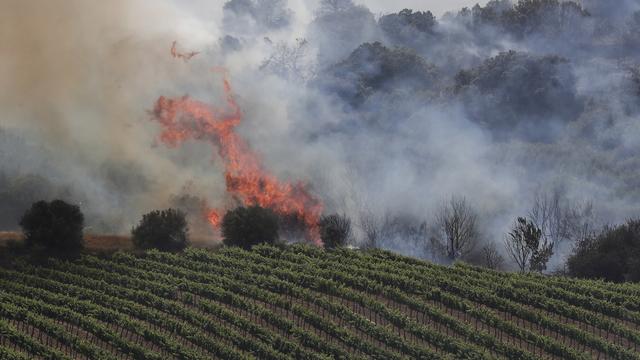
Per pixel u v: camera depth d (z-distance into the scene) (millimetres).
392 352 75438
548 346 77562
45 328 77625
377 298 88500
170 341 75688
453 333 80812
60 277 89250
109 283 89438
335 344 76812
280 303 84938
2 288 85312
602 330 83625
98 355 73312
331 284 88875
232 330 77812
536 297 88375
